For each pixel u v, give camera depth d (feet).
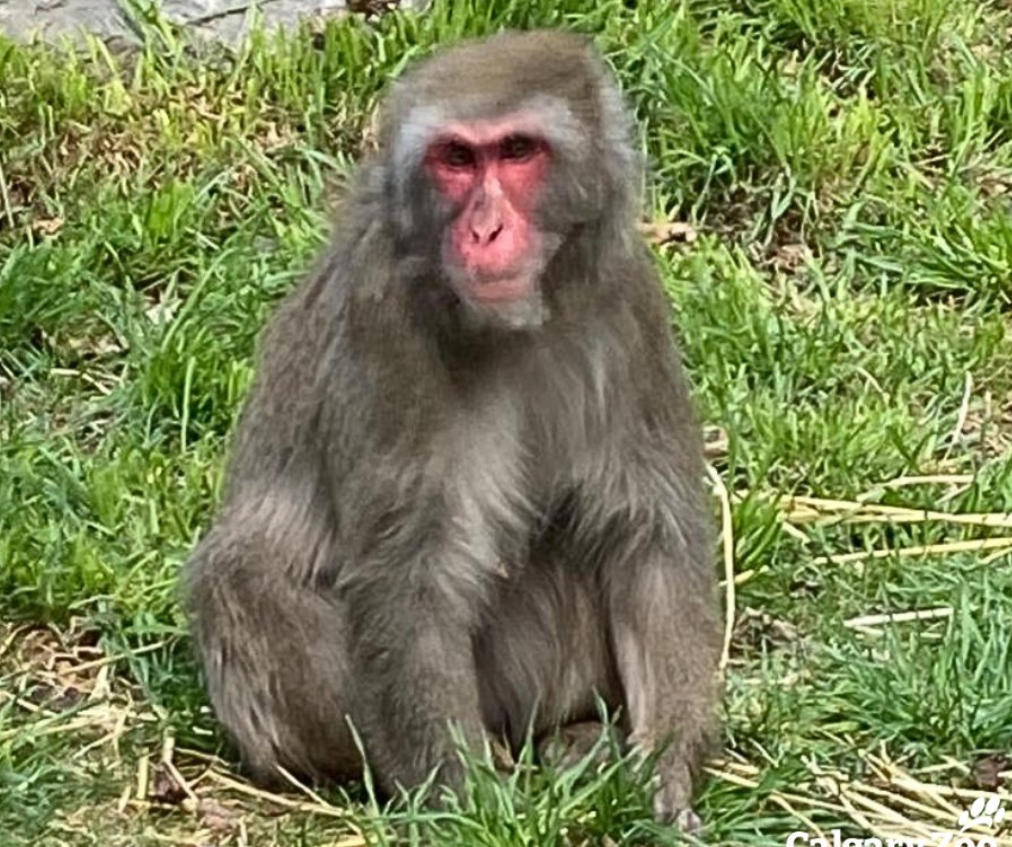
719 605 46.03
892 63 65.57
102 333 58.18
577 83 39.93
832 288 59.67
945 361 56.34
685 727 42.11
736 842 41.37
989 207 62.49
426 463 40.98
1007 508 51.39
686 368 53.21
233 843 41.86
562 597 43.62
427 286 40.24
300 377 43.14
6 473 51.88
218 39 65.72
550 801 40.14
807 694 45.29
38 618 48.57
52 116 62.80
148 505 51.24
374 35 64.64
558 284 40.50
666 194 61.87
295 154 62.85
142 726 45.39
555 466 42.50
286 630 43.27
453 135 38.99
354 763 43.47
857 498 51.75
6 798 42.86
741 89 62.39
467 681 41.78
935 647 46.73
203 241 60.08
